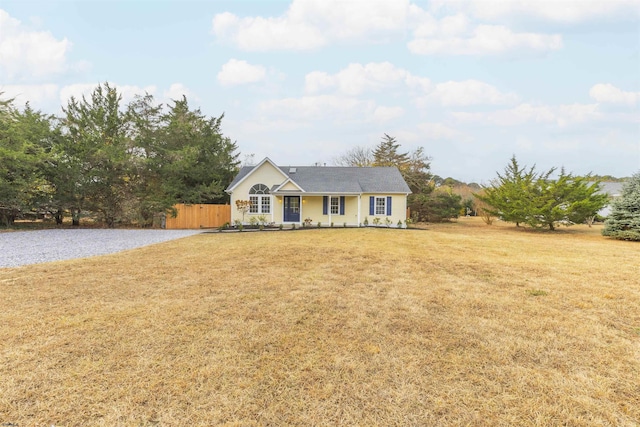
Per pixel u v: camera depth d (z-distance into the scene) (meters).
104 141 20.95
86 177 20.05
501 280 6.51
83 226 21.48
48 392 2.68
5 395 2.62
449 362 3.24
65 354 3.32
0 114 17.75
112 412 2.45
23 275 6.76
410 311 4.68
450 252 10.12
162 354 3.35
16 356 3.27
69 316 4.39
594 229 21.67
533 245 12.37
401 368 3.12
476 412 2.49
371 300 5.16
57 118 20.33
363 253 9.62
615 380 2.93
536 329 4.06
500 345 3.61
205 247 10.98
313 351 3.46
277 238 13.82
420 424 2.36
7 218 19.55
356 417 2.43
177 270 7.27
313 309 4.72
